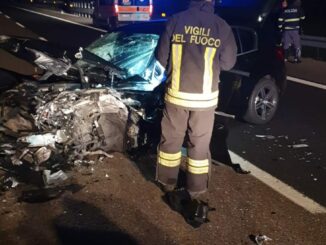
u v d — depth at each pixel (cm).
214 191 373
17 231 300
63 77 450
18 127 395
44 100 404
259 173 418
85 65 450
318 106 660
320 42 1076
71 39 1297
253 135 529
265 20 589
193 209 328
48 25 1691
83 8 2209
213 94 323
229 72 544
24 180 366
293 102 680
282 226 324
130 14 1482
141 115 434
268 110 578
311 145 500
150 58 486
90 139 408
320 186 397
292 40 1009
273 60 584
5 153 381
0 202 335
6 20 1828
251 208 348
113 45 523
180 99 319
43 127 392
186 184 354
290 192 381
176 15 315
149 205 343
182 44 311
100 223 315
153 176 394
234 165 425
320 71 935
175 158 351
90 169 397
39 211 326
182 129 337
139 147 436
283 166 439
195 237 304
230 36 316
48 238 294
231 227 319
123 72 455
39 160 380
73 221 315
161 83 448
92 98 409
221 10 624
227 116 470
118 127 420
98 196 353
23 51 443
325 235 316
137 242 295
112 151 430
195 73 312
